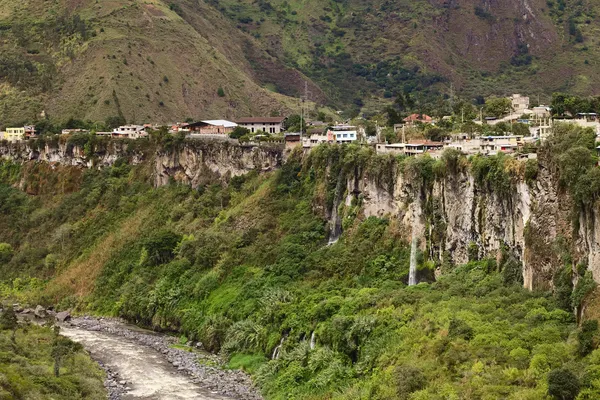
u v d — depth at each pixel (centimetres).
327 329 15438
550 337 11969
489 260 15675
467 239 16538
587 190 12431
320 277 18850
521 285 14425
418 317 14288
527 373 11262
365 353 14288
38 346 17088
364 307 15788
